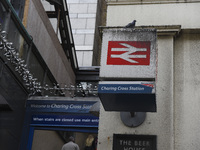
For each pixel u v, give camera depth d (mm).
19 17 12695
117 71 6047
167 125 6668
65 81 17328
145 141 6574
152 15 7824
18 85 11891
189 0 7836
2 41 10273
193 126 6727
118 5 8023
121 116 6824
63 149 10758
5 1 10898
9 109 11367
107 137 6758
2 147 11023
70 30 17469
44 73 14562
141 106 6207
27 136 11891
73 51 18328
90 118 11773
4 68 10867
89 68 19484
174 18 7730
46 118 12055
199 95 6973
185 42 7500
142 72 5988
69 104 12094
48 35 15180
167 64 7199
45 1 16125
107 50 6246
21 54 12234
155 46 6172
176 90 7066
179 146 6598
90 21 24203
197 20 7633
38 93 13523
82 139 18562
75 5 24984
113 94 5840
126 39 6297
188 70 7227
